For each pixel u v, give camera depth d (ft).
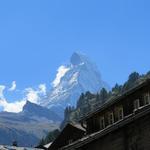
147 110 94.32
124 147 98.84
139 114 95.09
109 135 102.27
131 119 96.53
